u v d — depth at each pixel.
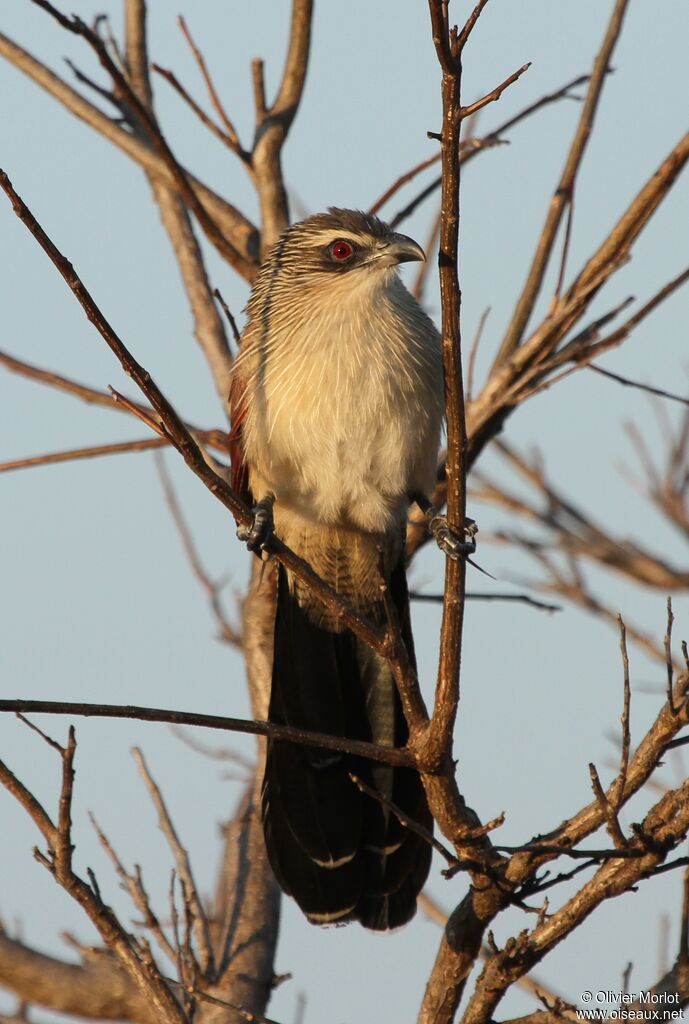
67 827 7.39
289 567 7.92
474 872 7.43
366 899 9.28
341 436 10.09
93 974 9.67
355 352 10.03
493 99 6.49
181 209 12.90
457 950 7.72
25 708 6.86
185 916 8.75
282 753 9.84
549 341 10.94
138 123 12.64
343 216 10.56
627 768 6.98
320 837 9.50
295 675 10.45
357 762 9.80
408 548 11.83
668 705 6.88
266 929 9.91
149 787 9.51
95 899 7.62
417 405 10.20
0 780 7.45
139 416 7.39
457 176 6.67
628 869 7.05
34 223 6.65
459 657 7.42
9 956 9.64
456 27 6.47
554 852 7.05
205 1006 9.20
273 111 12.67
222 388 12.16
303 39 12.55
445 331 7.00
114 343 7.01
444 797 7.54
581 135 11.50
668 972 7.40
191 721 7.12
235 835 10.72
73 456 11.37
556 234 11.51
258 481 10.52
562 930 7.25
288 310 10.30
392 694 10.32
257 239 12.65
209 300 12.66
